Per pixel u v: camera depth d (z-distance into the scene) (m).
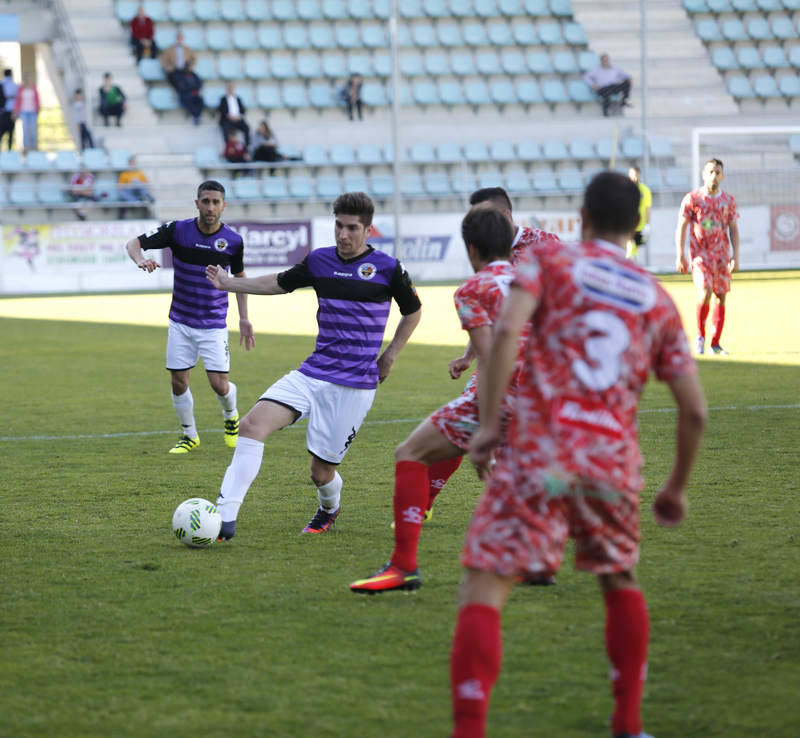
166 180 99.94
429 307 70.44
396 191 91.00
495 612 10.88
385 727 11.72
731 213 44.12
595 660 13.62
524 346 16.20
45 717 12.05
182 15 113.81
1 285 90.06
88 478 25.52
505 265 15.73
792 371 40.16
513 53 116.62
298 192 101.19
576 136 111.75
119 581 17.30
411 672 13.31
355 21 117.44
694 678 12.92
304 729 11.69
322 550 19.19
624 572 11.44
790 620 14.88
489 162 107.06
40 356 50.53
